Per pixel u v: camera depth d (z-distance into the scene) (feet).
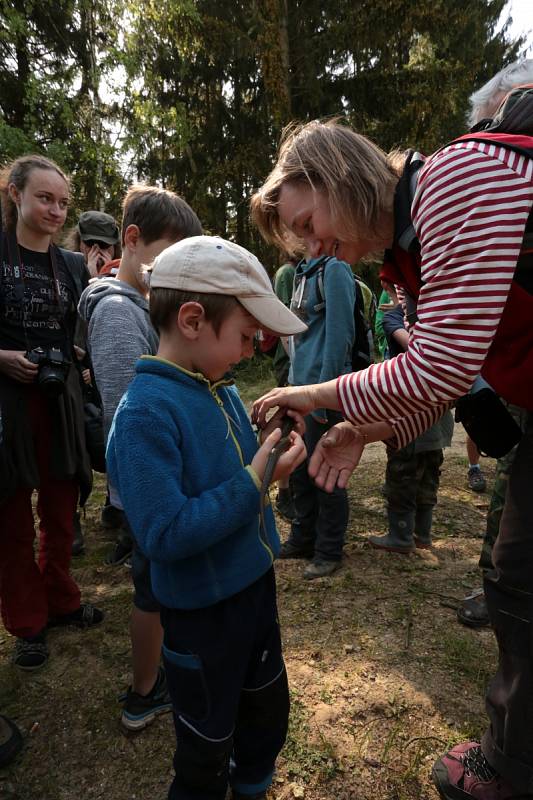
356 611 7.87
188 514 3.67
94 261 10.80
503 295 3.43
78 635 7.54
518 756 4.31
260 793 4.95
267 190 4.46
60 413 7.02
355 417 4.03
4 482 6.31
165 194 5.67
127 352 5.29
